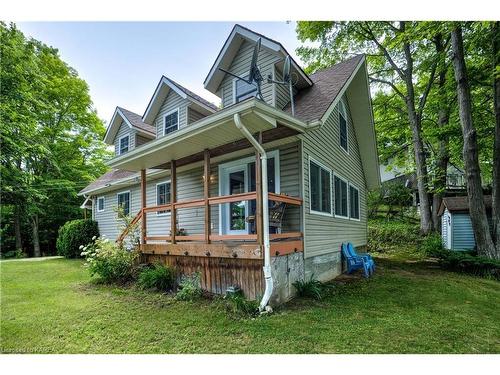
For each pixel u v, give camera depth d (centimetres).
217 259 523
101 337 349
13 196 1240
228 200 514
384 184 2030
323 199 701
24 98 1114
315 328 369
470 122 924
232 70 756
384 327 377
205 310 440
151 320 400
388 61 1570
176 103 901
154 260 647
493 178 934
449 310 456
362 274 771
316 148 670
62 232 1280
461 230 1165
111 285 614
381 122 1786
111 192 1295
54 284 639
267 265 443
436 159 1491
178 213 898
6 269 866
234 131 504
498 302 512
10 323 393
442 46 1305
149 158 659
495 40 953
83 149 1962
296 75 712
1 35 1043
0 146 1043
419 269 859
